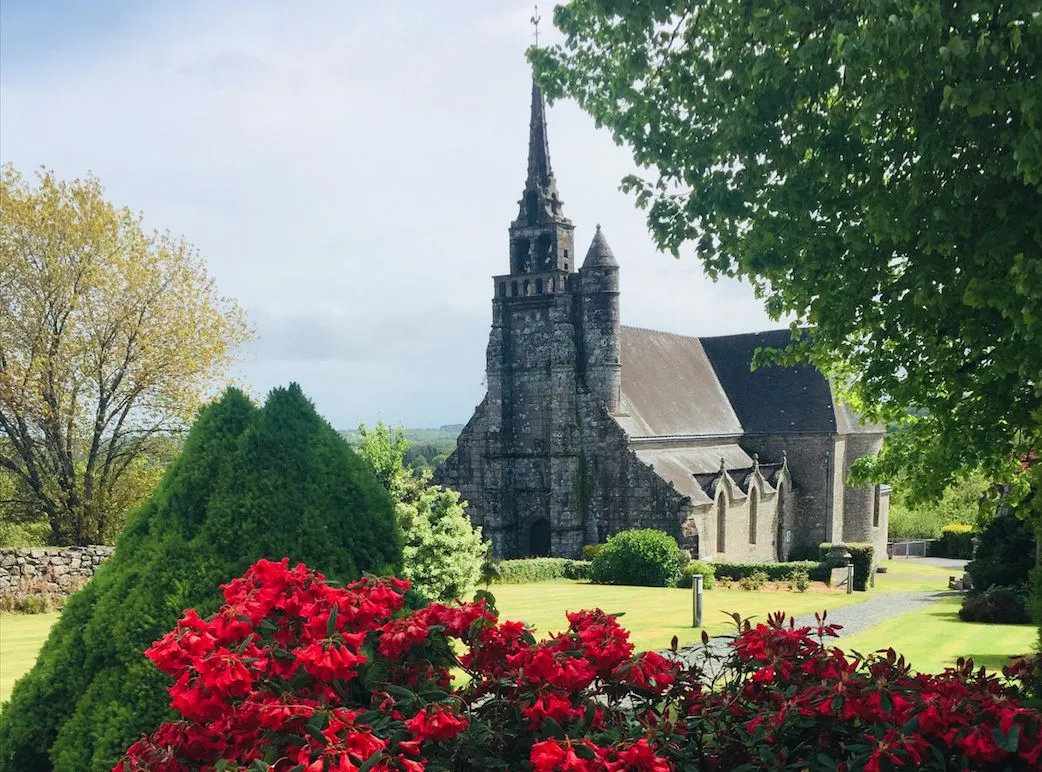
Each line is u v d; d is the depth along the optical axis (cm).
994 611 2522
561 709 514
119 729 605
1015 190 904
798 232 1062
